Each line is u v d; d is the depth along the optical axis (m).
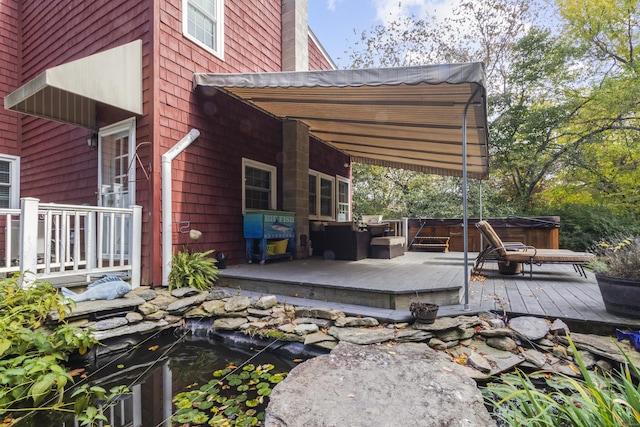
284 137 6.99
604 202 11.83
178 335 3.85
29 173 6.88
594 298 3.79
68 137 6.00
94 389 2.31
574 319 3.00
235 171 5.78
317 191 8.27
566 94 12.35
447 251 8.62
